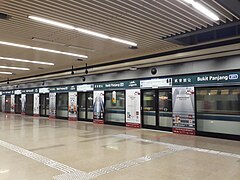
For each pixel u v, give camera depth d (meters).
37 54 8.20
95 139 7.79
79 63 10.23
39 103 17.58
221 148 6.33
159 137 8.15
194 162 4.98
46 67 11.56
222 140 7.51
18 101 20.52
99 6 3.87
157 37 5.88
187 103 8.69
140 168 4.58
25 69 12.40
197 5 3.71
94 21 4.67
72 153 5.81
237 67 7.31
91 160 5.17
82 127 11.00
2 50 7.52
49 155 5.62
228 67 7.52
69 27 5.05
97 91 12.70
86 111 13.61
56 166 4.73
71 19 4.55
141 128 10.41
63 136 8.41
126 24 4.86
